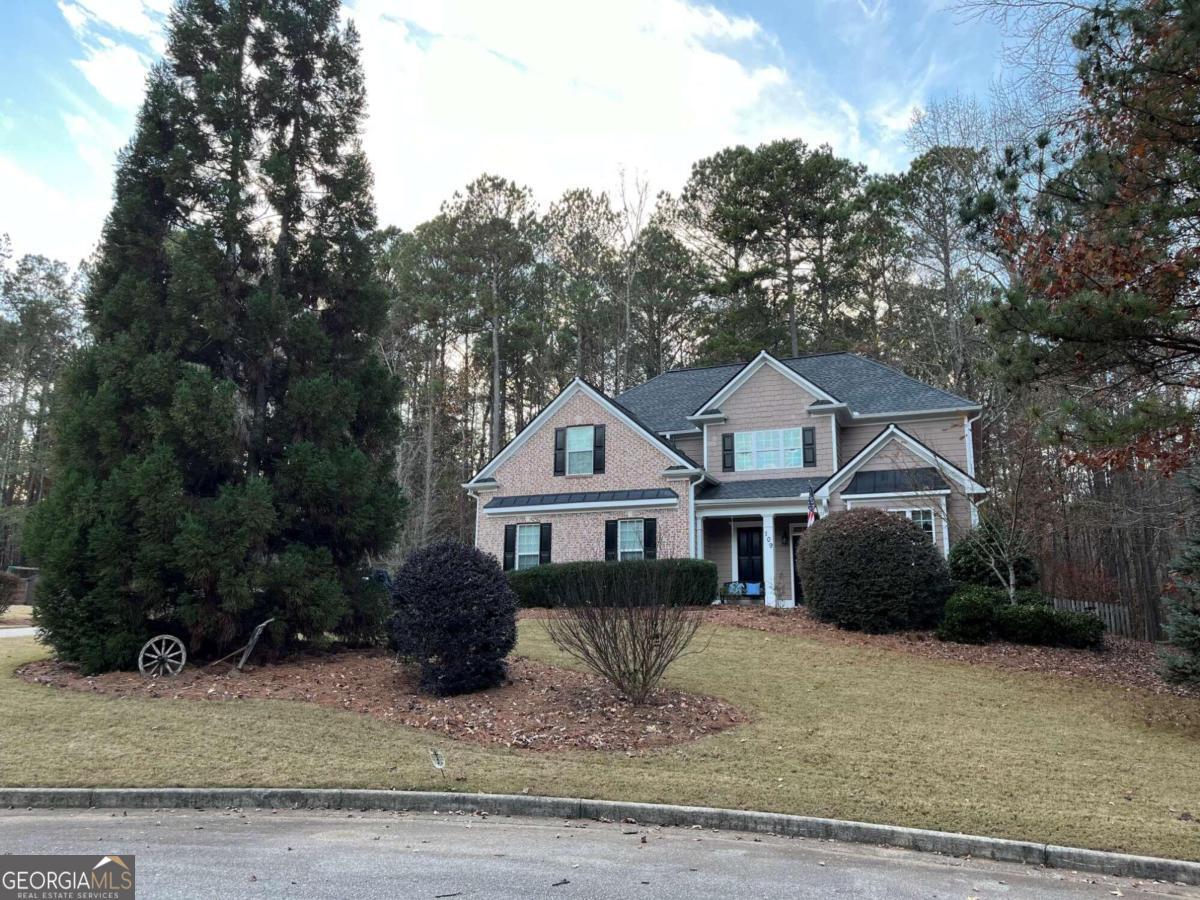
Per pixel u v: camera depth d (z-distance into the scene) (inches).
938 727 405.4
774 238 1600.6
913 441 855.7
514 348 1694.1
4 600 943.0
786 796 295.4
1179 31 335.6
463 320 1648.6
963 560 737.6
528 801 288.2
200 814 280.1
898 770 331.9
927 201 1210.0
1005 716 433.4
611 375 1829.5
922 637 631.2
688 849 247.8
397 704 423.5
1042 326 375.2
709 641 590.9
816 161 1537.9
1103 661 586.9
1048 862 248.2
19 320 1785.2
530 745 361.4
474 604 445.7
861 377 1028.5
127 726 366.6
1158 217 355.9
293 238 585.3
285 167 559.8
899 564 653.3
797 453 933.8
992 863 248.5
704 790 300.4
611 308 1734.7
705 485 944.3
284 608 511.5
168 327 517.7
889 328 1572.3
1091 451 397.1
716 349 1515.7
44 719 374.6
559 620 502.6
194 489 533.0
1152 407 371.9
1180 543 531.2
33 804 285.7
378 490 569.3
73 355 533.3
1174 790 318.7
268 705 411.5
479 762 332.5
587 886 207.6
